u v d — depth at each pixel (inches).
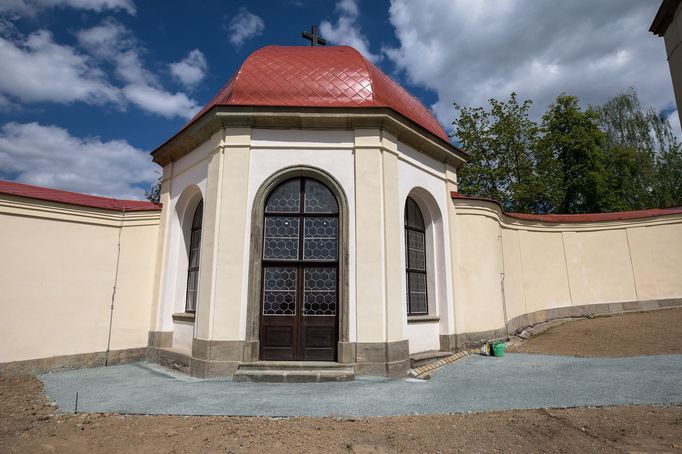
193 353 332.8
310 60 396.5
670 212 611.8
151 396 266.5
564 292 596.7
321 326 333.7
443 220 426.0
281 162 350.0
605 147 1053.2
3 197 343.6
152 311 409.1
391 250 339.0
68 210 377.4
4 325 334.3
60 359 358.3
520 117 938.7
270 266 343.0
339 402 247.3
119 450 181.2
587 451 171.6
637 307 594.9
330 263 342.3
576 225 618.5
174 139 403.5
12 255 344.2
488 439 187.0
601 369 317.7
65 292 368.2
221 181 344.2
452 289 418.0
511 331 496.1
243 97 362.6
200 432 200.4
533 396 252.5
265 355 329.1
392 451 176.4
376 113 348.8
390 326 323.9
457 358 386.9
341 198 344.2
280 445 183.6
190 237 421.4
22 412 239.5
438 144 417.4
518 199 889.5
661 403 227.9
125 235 409.1
